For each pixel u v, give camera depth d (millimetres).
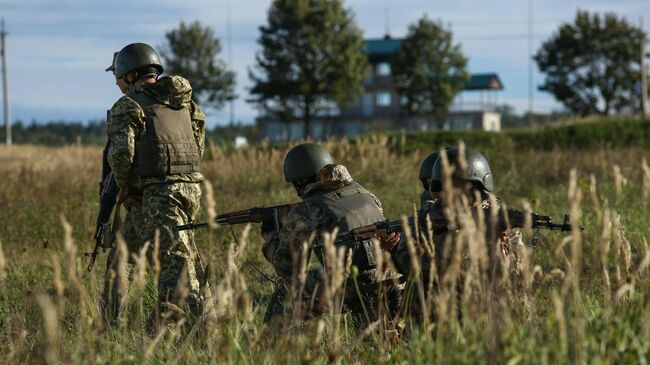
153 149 13578
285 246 12000
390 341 10617
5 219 26297
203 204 23344
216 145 45094
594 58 153500
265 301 15953
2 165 48000
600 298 11906
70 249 8000
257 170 37281
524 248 10242
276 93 138375
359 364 10000
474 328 8289
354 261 11477
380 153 38781
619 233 9508
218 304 8797
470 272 8344
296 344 9602
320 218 11828
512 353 8133
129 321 12609
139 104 13773
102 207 14359
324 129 164500
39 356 10703
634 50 152250
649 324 8727
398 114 164625
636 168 39188
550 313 9195
